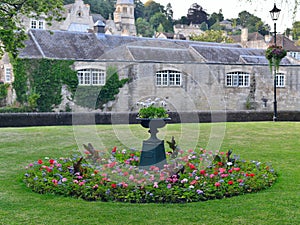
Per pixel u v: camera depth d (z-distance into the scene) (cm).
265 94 3133
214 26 9788
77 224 546
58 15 1549
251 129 1733
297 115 2597
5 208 612
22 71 2580
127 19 9088
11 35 1410
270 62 2303
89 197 654
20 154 1102
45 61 2622
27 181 756
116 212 591
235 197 665
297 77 3244
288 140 1394
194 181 691
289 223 547
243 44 6394
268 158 1041
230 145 1272
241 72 3019
